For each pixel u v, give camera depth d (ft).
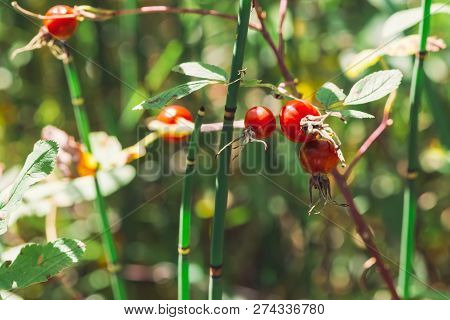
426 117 2.06
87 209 2.19
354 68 1.58
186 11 1.50
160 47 2.33
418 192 2.12
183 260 1.51
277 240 2.18
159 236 2.22
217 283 1.44
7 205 1.28
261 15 1.51
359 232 1.58
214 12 1.50
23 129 2.33
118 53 2.30
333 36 2.13
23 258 1.28
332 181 2.10
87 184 1.77
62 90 2.29
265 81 2.06
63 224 2.11
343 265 2.15
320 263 2.16
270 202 2.09
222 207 1.39
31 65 2.32
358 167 2.10
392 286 1.60
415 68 1.52
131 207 2.16
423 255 2.10
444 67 2.06
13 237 1.99
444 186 2.15
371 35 1.94
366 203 2.07
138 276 2.14
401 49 1.54
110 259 1.69
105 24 2.25
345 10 2.10
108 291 2.11
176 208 2.20
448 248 2.15
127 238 2.16
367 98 1.29
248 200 2.20
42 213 1.72
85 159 1.62
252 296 2.13
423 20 1.49
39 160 1.29
